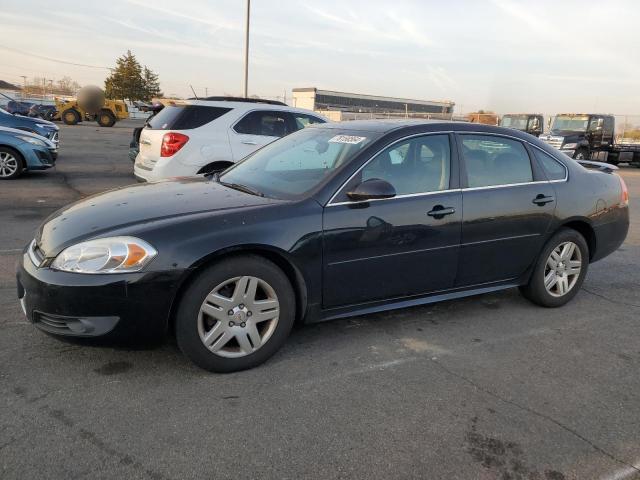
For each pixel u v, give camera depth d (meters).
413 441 2.59
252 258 3.13
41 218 7.34
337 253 3.39
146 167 7.63
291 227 3.22
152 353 3.37
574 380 3.29
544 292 4.47
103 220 3.13
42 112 36.19
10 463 2.29
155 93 65.94
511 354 3.63
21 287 3.11
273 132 8.09
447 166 3.90
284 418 2.73
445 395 3.04
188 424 2.64
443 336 3.88
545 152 4.47
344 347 3.62
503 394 3.08
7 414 2.65
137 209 3.29
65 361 3.21
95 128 32.81
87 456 2.36
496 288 4.27
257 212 3.21
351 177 3.50
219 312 3.08
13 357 3.24
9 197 8.75
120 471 2.28
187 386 3.00
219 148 7.57
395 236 3.58
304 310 3.40
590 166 5.17
